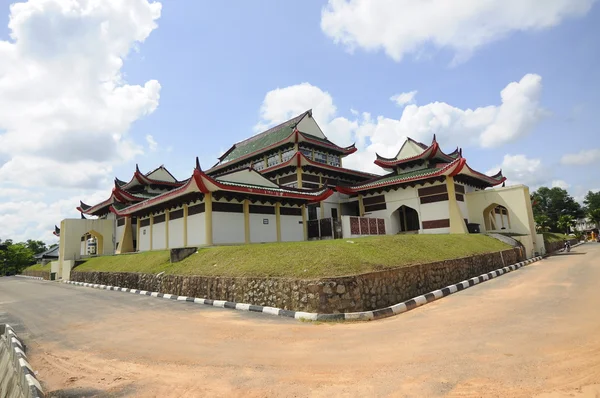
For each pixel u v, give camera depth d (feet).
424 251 54.90
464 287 52.01
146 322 37.91
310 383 19.57
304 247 48.62
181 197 76.38
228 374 21.59
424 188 101.40
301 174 113.39
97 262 97.09
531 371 19.40
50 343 31.96
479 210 107.24
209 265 53.62
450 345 24.59
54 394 20.29
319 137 134.62
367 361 22.47
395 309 36.91
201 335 31.04
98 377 22.71
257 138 148.46
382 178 117.50
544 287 47.96
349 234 89.45
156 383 20.99
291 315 36.42
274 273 42.14
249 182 80.43
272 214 82.69
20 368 23.34
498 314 33.24
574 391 16.98
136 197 113.09
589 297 38.88
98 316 43.24
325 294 35.55
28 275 173.06
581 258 90.74
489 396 16.85
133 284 67.67
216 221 71.20
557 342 23.97
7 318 46.03
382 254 47.03
